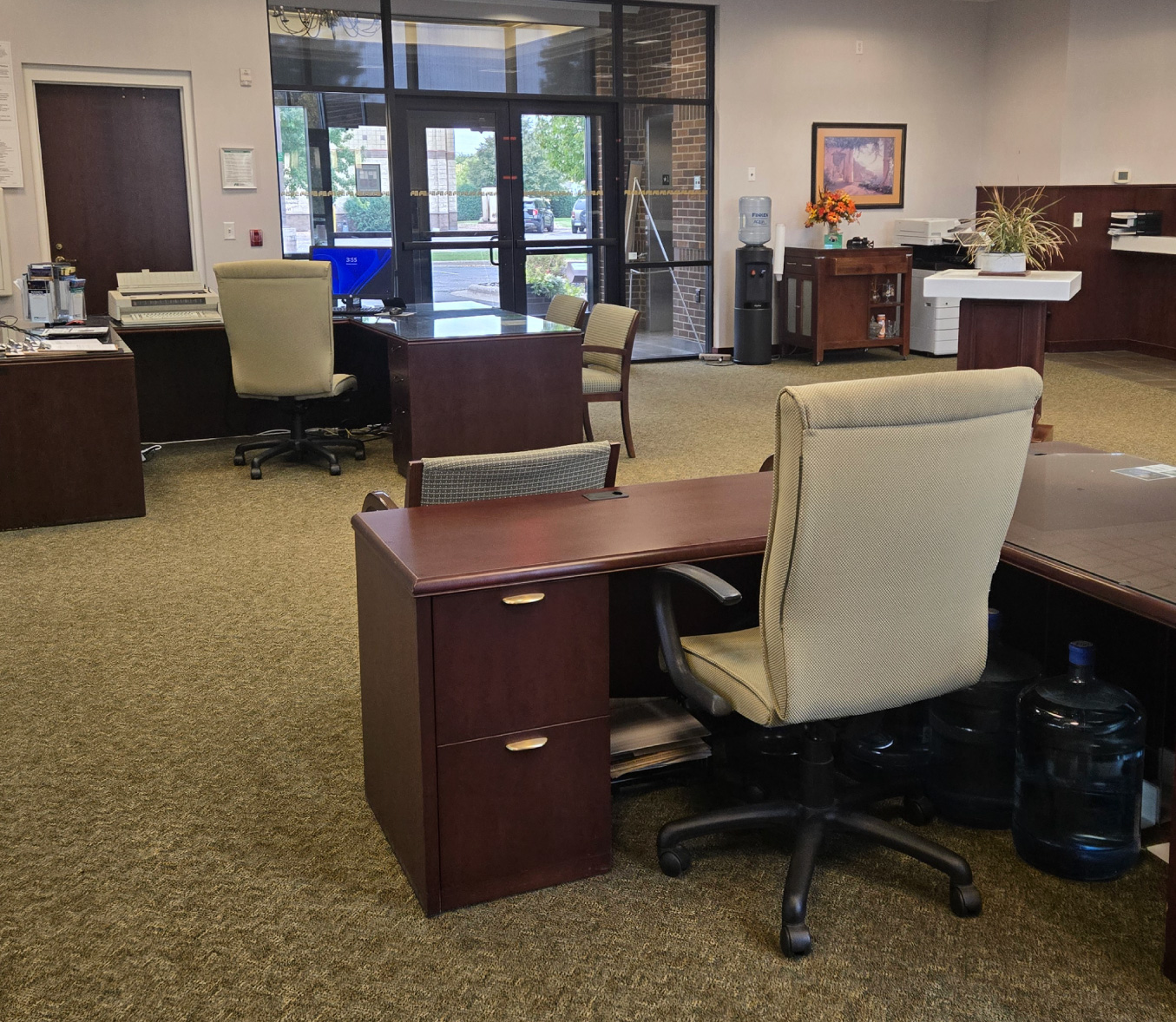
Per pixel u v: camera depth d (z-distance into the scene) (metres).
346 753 2.82
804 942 1.99
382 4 8.29
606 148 9.31
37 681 3.27
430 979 1.95
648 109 9.39
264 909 2.16
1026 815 2.32
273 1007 1.88
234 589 4.09
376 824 2.47
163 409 6.71
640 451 6.18
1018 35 9.98
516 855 2.19
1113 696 2.33
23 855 2.35
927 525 1.95
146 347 6.60
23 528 4.88
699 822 2.25
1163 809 2.47
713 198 9.73
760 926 2.10
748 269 9.42
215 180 7.84
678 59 9.39
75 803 2.57
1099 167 9.76
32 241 7.47
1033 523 2.45
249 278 5.44
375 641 2.32
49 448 4.86
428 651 2.02
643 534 2.26
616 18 9.09
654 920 2.12
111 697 3.16
